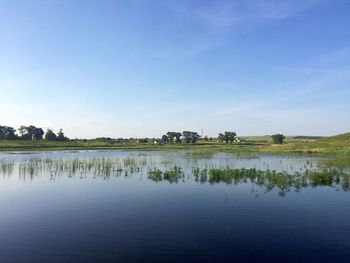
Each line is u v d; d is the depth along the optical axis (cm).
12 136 17362
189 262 1266
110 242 1477
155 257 1315
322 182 3042
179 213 1959
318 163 4759
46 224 1755
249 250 1382
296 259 1291
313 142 9156
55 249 1396
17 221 1812
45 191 2695
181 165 4775
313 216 1889
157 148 12056
